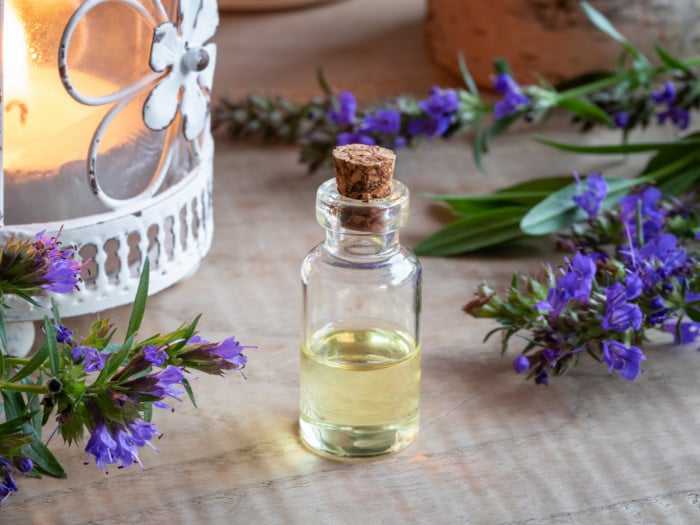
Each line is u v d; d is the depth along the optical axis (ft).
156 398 0.70
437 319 0.96
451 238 1.05
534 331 0.85
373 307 0.82
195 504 0.77
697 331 0.89
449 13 1.33
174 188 0.89
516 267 1.04
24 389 0.70
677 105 1.16
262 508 0.77
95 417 0.69
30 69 0.80
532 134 1.28
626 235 0.98
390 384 0.80
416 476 0.80
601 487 0.79
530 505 0.77
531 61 1.28
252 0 1.53
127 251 0.86
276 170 1.20
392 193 0.79
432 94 1.14
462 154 1.24
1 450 0.71
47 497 0.77
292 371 0.90
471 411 0.86
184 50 0.84
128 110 0.84
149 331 0.94
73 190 0.84
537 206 1.00
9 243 0.74
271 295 0.99
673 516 0.76
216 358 0.74
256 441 0.83
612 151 1.09
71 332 0.74
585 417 0.85
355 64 1.40
